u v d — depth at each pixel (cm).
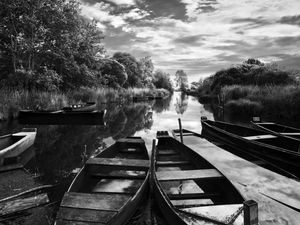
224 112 1978
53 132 1105
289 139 775
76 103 2036
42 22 2153
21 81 1897
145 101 3478
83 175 483
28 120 1377
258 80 2730
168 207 346
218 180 466
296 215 361
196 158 601
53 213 390
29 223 363
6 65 2102
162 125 1406
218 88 3244
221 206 334
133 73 4491
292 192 451
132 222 357
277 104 1625
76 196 364
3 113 1356
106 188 481
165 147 789
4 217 376
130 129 1250
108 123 1442
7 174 567
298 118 1472
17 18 2017
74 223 304
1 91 1519
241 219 296
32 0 1942
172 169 606
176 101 3703
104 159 532
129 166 502
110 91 2862
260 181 508
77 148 820
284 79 2500
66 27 2258
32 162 659
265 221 344
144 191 425
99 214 322
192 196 436
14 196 446
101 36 2773
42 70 2233
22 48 2002
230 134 874
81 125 1342
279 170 617
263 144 707
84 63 2698
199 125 1420
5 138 746
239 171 573
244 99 1964
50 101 1727
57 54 2181
